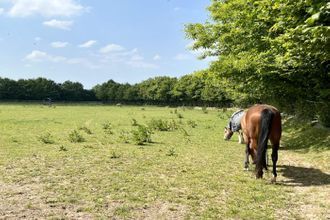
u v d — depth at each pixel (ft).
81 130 90.17
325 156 45.70
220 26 71.05
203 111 212.02
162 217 24.07
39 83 510.58
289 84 57.06
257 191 31.12
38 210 25.34
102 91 541.34
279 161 46.09
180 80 372.17
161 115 172.55
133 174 37.81
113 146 60.90
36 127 95.96
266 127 32.14
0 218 23.50
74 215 24.30
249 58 54.29
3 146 58.03
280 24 26.50
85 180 34.76
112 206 26.43
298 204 27.43
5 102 429.79
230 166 42.88
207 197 29.12
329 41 19.51
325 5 17.40
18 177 35.73
